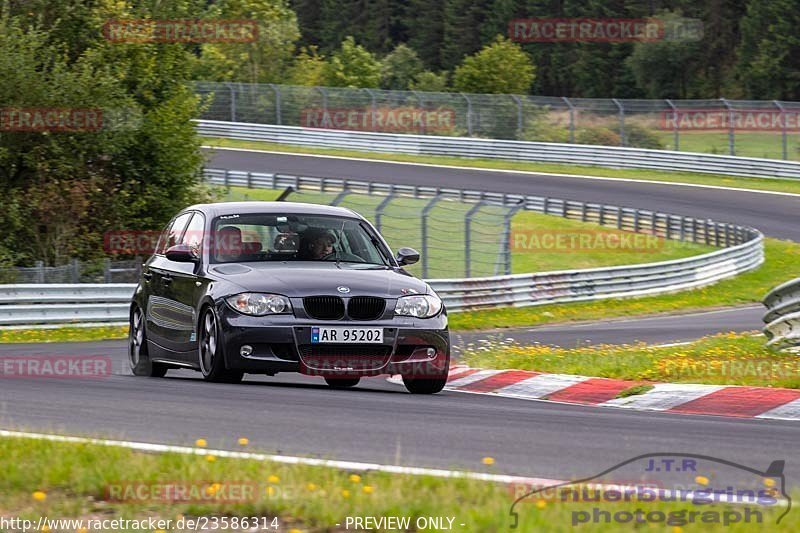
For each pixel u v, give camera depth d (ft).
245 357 84.58
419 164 469.16
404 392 92.17
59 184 271.49
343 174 439.22
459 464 55.47
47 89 267.39
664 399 89.51
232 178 411.95
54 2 288.51
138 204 289.33
